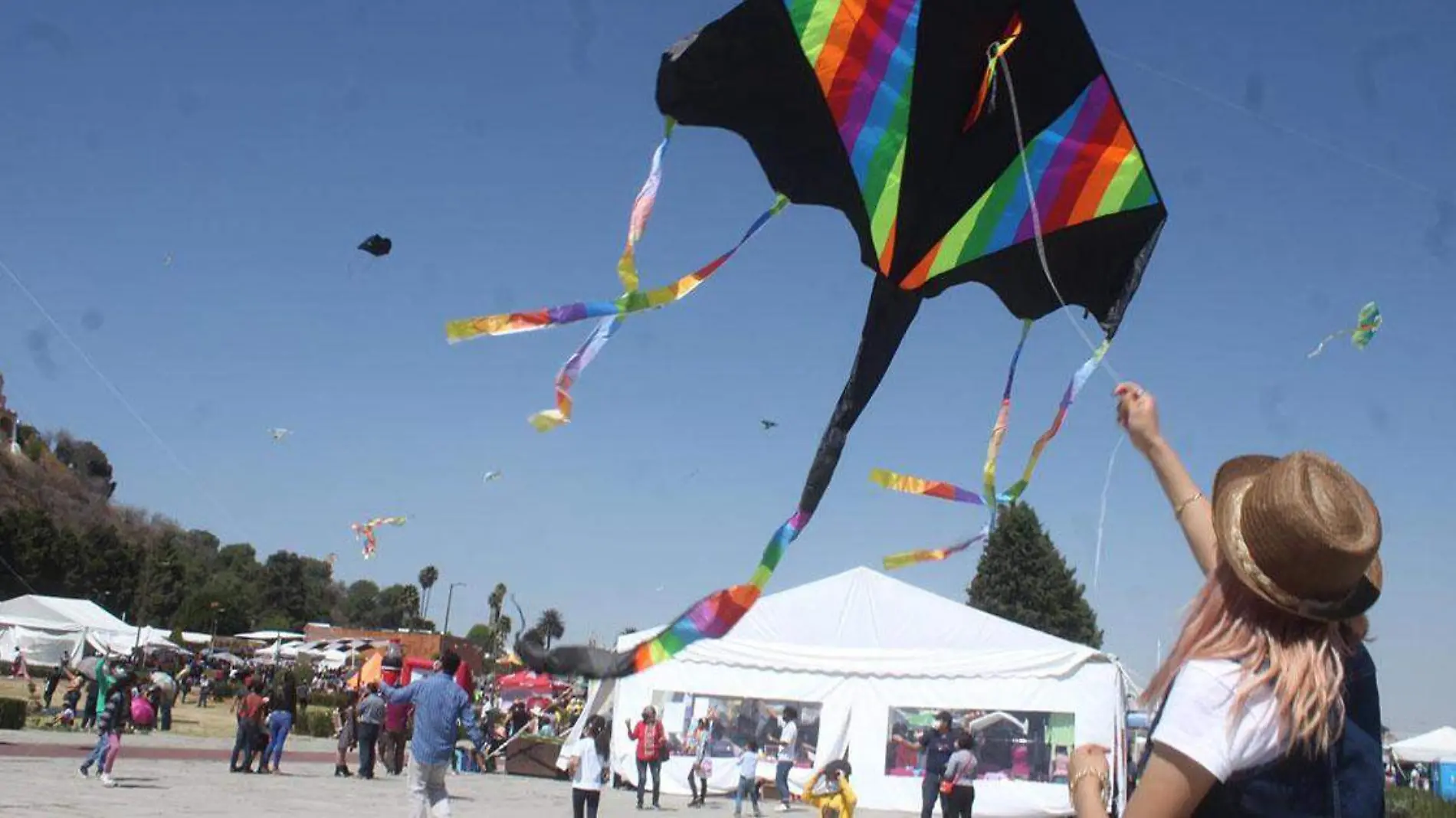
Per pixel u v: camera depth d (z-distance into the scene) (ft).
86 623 145.38
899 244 9.41
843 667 70.90
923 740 56.75
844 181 9.48
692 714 73.61
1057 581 179.01
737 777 70.79
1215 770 4.98
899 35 9.28
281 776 63.62
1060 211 9.86
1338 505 5.05
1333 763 5.08
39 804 40.11
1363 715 5.50
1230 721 5.01
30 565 265.13
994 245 9.82
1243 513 5.32
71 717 89.56
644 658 6.68
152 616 293.43
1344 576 5.02
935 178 9.52
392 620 408.05
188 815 40.47
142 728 89.45
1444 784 109.50
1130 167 9.82
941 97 9.43
